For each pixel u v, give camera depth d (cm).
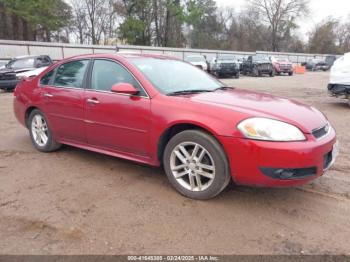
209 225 294
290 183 301
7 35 3791
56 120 464
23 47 2609
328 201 341
